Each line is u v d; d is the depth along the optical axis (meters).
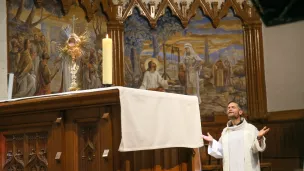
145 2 9.95
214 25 10.14
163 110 3.30
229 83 10.14
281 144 9.66
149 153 3.27
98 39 9.00
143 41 9.76
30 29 7.61
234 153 5.31
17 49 7.29
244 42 10.20
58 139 3.11
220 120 9.88
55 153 3.12
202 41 10.14
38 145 3.28
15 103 3.26
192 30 10.12
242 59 10.20
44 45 7.83
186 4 10.07
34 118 3.28
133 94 2.90
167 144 3.30
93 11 8.83
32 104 3.18
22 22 7.46
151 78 9.73
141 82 9.63
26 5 7.58
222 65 10.15
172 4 9.95
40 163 3.24
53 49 7.98
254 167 5.27
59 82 7.98
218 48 10.17
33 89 7.50
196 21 10.16
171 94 3.49
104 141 2.88
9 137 3.45
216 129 9.78
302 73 9.86
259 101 9.99
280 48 10.06
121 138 2.73
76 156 3.06
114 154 2.85
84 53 8.62
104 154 2.83
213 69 10.12
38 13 7.80
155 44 9.85
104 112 2.90
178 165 3.68
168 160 3.54
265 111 9.96
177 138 3.47
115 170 2.85
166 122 3.32
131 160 2.97
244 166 5.22
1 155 3.46
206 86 10.06
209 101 10.02
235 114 5.45
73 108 3.04
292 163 9.48
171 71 9.92
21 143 3.39
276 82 10.10
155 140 3.13
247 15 10.16
